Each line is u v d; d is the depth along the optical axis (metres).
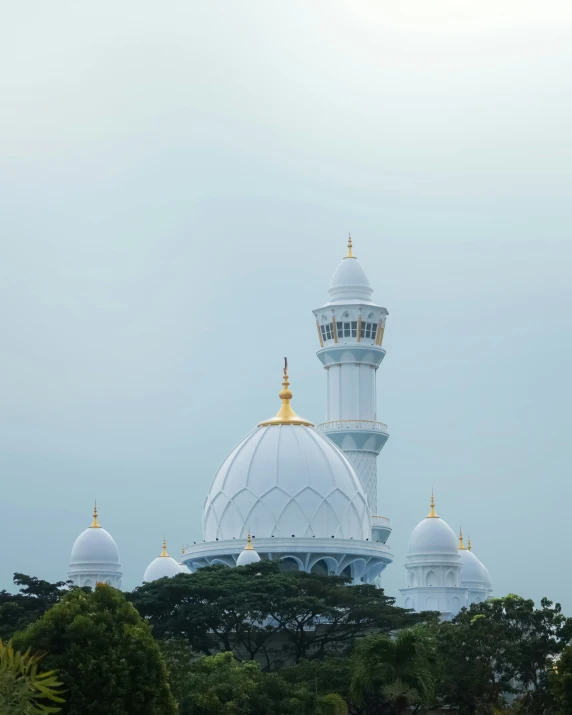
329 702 172.38
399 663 143.62
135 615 151.38
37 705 108.31
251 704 173.62
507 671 195.62
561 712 166.50
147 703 144.62
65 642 145.12
